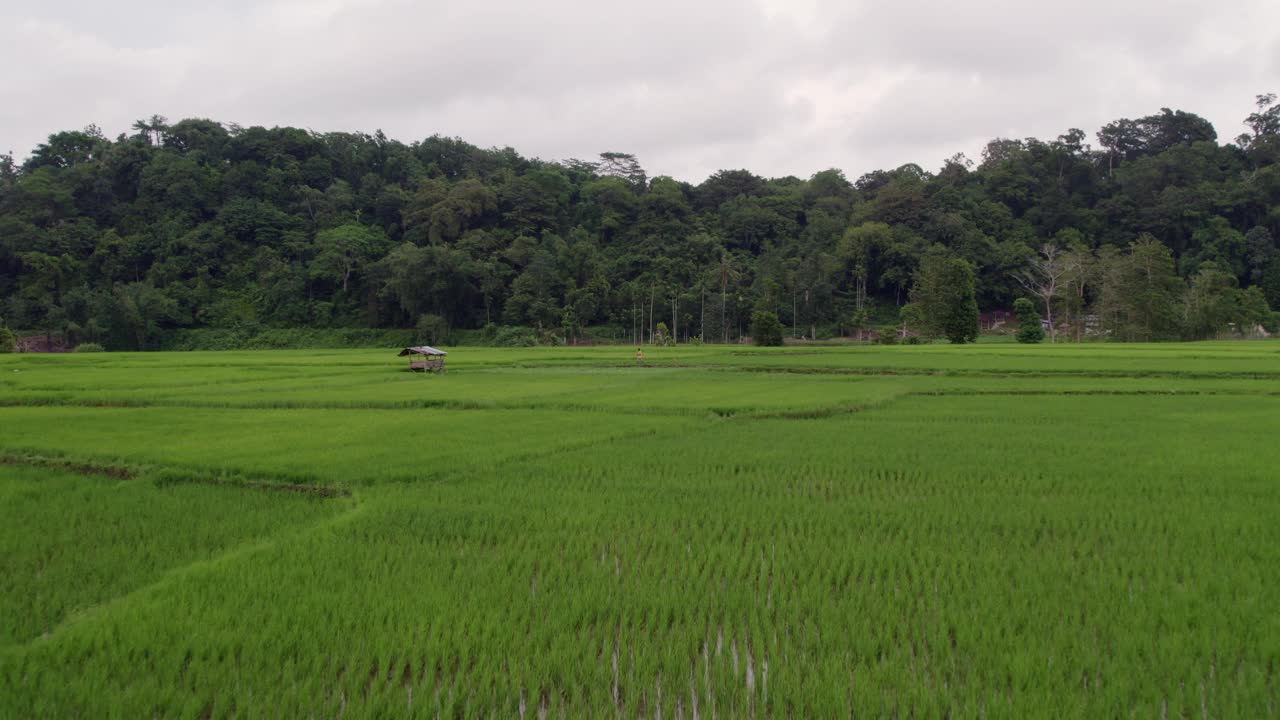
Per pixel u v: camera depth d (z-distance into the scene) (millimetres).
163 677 5656
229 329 103688
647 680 5617
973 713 5137
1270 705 5301
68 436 16828
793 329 110062
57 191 108188
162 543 8914
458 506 10516
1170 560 8078
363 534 9219
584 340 107875
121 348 95875
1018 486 11672
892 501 10766
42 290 99250
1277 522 9406
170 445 15547
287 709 5219
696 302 109250
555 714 5207
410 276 103062
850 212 135250
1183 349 48906
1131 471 12602
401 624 6496
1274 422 18625
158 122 129375
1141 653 6070
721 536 9180
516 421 19609
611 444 15805
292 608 6859
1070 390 27547
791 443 15836
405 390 28719
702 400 24328
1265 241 106000
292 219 118562
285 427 18516
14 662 5855
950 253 112812
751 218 129500
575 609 6703
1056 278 87188
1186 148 126062
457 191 121188
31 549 8648
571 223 132250
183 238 108562
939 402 24094
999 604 6867
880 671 5715
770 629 6559
